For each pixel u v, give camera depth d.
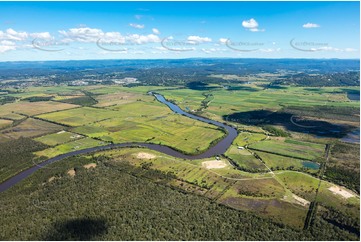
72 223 142.88
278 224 146.50
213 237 133.62
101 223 142.88
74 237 132.25
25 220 146.75
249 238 134.12
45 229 138.00
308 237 136.38
